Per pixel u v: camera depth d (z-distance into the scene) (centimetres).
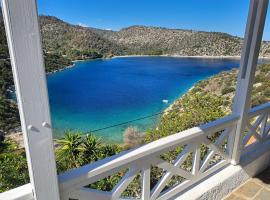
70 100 2245
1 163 480
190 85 2700
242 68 226
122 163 147
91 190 141
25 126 97
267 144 299
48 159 108
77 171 132
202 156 306
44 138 104
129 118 2222
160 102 2488
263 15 204
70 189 128
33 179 106
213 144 222
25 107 95
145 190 171
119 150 893
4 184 456
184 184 206
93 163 141
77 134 818
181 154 194
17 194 106
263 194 245
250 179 270
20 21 87
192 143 198
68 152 767
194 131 195
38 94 97
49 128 104
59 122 2025
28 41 91
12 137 487
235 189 250
